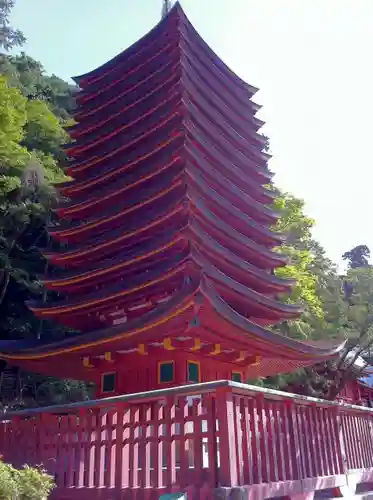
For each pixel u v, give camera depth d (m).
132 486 10.16
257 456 10.23
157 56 24.38
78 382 33.78
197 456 9.69
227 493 8.93
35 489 8.38
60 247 37.34
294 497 10.90
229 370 17.58
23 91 50.94
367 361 45.12
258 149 26.16
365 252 90.56
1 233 35.94
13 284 36.81
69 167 23.70
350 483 13.63
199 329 14.30
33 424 12.56
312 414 13.17
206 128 21.20
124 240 18.44
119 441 10.69
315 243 47.00
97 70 27.31
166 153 19.95
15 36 51.69
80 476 10.97
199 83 22.97
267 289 20.09
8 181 33.69
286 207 36.72
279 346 16.25
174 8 24.69
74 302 17.97
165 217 16.92
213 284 15.59
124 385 16.81
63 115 55.38
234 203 21.55
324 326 35.50
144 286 15.95
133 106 23.44
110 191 20.61
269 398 11.77
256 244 19.91
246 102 26.69
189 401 13.93
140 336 14.83
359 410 15.62
